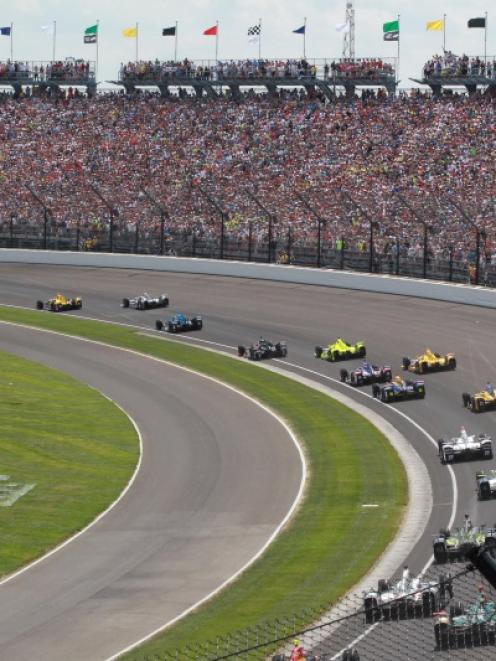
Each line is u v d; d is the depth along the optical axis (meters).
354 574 76.94
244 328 158.25
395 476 98.94
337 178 191.12
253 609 71.94
